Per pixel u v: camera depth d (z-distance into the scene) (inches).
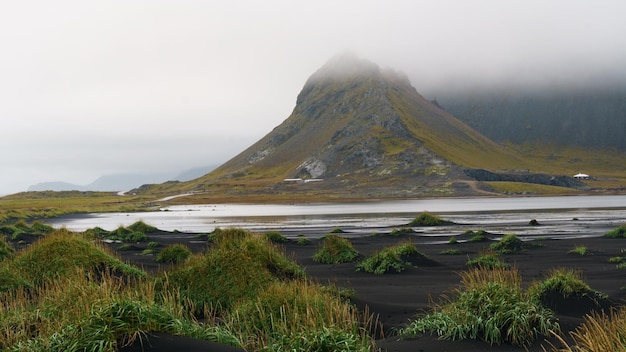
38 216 3390.7
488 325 370.6
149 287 412.5
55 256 609.6
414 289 655.8
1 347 320.2
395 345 370.9
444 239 1464.1
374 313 496.4
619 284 653.9
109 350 277.1
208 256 556.4
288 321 363.6
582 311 463.2
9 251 828.0
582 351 286.4
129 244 1299.2
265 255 588.7
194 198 6978.4
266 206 5000.0
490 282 429.7
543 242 1307.8
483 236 1414.9
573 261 927.0
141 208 4714.6
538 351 345.7
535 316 386.6
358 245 1354.6
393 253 872.9
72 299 383.2
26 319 372.5
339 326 354.0
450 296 583.8
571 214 2721.5
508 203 4542.3
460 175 7815.0
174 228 2207.2
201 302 491.5
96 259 627.2
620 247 1154.0
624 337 288.0
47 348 294.2
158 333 304.5
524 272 793.6
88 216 3592.5
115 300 316.2
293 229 2016.5
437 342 372.2
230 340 329.1
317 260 1000.9
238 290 501.0
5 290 525.7
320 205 4980.3
